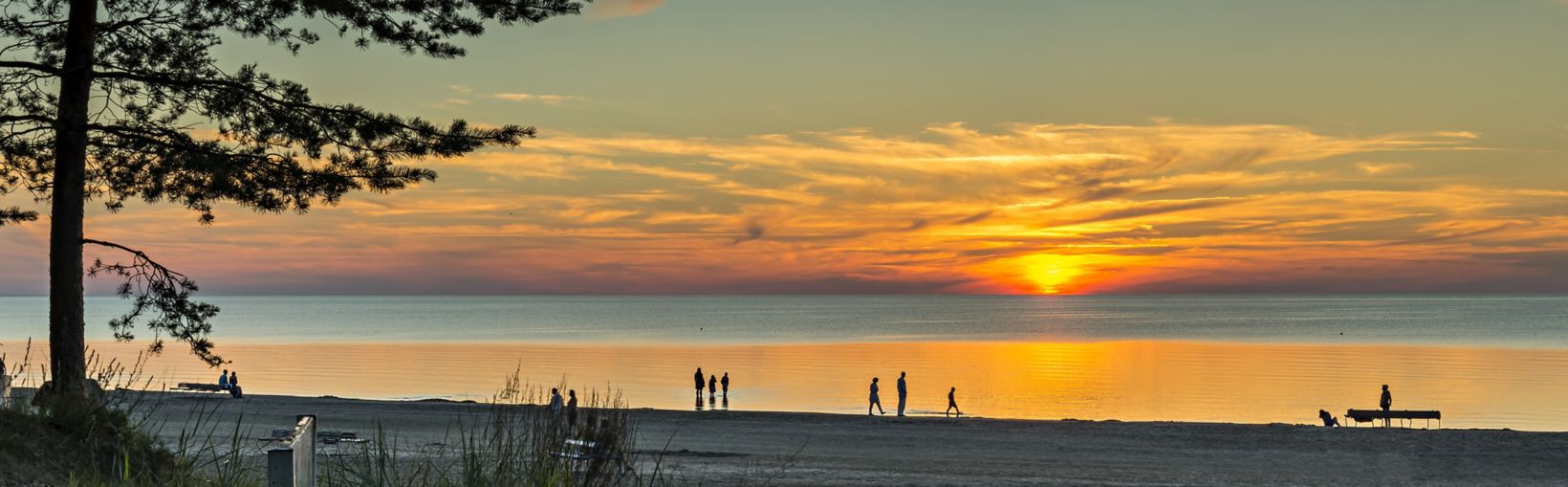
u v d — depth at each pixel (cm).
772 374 6706
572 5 1625
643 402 4841
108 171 1655
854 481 1762
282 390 5356
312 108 1593
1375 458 2295
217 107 1563
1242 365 7606
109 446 919
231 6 1625
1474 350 9594
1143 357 8612
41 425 903
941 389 5656
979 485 1758
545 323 18600
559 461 760
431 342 11412
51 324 1491
